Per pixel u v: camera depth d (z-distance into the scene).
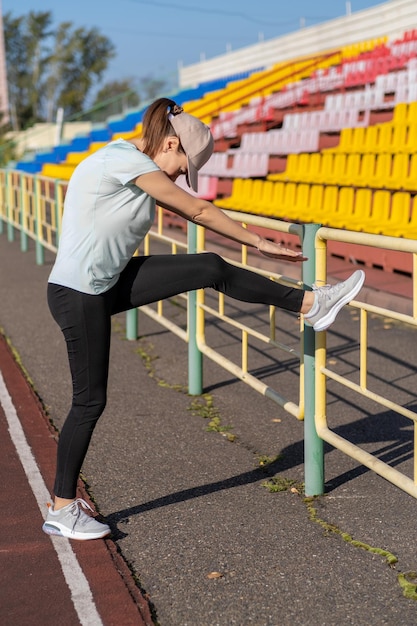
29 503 4.30
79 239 3.58
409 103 13.33
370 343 7.90
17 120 83.81
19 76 92.25
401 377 6.76
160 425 5.63
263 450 5.11
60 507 3.89
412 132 12.30
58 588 3.40
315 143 15.62
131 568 3.60
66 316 3.66
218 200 16.02
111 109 36.12
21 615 3.19
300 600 3.30
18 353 7.82
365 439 5.30
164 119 3.57
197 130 3.58
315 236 4.12
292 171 14.69
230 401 6.20
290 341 8.16
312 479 4.35
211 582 3.46
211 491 4.47
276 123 19.27
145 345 8.06
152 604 3.29
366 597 3.32
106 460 4.96
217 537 3.89
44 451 5.11
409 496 4.36
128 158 3.49
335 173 13.32
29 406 6.09
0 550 3.75
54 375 7.01
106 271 3.59
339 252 11.84
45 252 15.36
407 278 10.24
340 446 4.07
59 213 11.76
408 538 3.86
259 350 7.80
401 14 21.44
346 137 14.09
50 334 8.62
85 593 3.35
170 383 6.71
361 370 3.92
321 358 4.22
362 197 11.72
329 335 8.26
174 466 4.85
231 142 19.92
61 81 92.31
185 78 36.69
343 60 21.19
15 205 17.94
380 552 3.70
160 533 3.95
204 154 3.61
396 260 10.44
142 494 4.44
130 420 5.74
